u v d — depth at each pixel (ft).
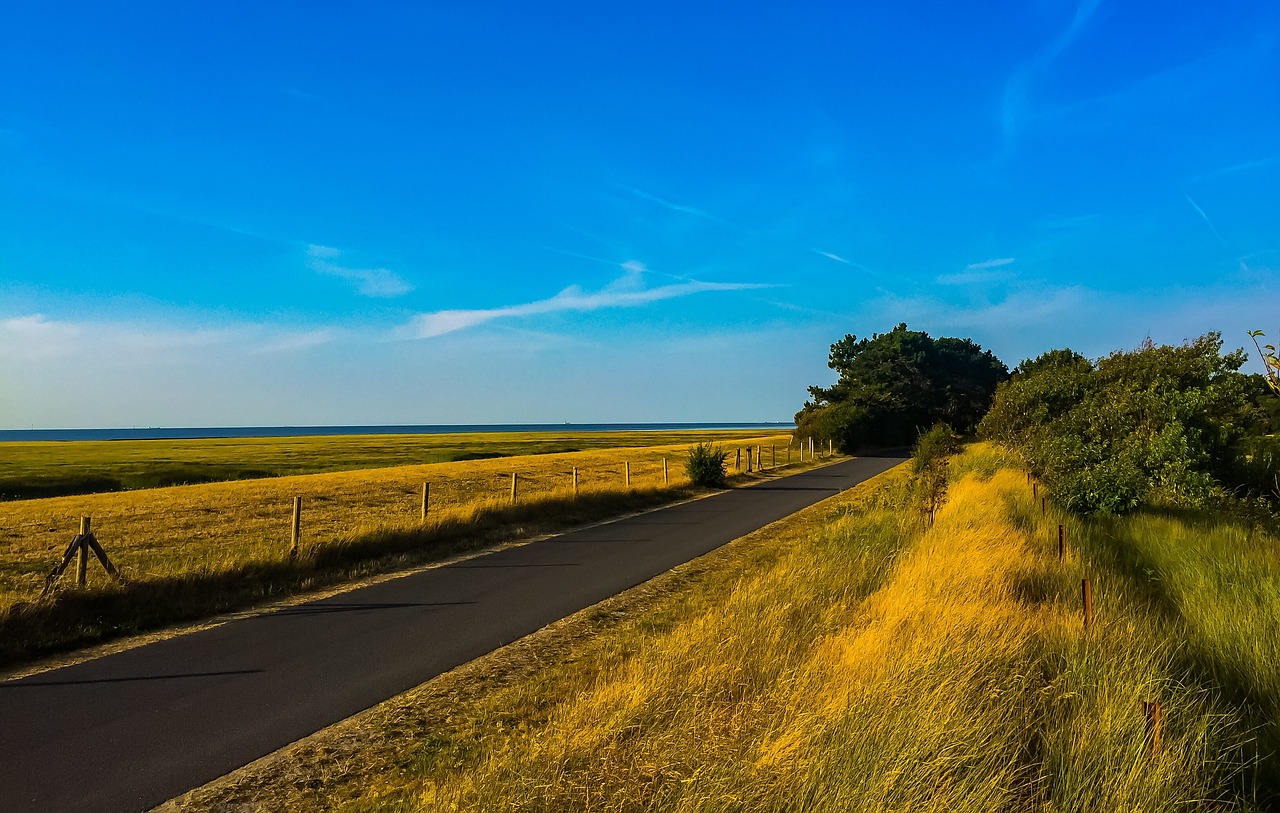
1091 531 36.04
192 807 14.25
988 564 25.13
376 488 87.97
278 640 25.86
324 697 20.13
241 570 33.86
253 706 19.49
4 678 21.85
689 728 13.85
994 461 82.38
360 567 38.63
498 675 21.84
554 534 51.44
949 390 222.28
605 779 12.53
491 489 88.84
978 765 11.87
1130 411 46.80
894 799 10.93
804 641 19.74
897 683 14.24
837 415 178.81
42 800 14.43
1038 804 11.59
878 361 219.82
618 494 67.72
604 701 16.14
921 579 23.80
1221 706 15.05
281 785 15.10
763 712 14.47
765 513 61.52
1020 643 17.38
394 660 23.41
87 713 19.04
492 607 30.50
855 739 12.34
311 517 60.75
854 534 39.78
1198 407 42.70
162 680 21.63
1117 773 11.70
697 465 85.61
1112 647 16.97
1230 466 42.83
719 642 19.52
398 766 15.89
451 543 45.93
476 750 16.29
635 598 31.73
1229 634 18.61
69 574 34.14
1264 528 35.22
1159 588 25.44
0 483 120.67
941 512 42.29
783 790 11.46
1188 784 11.64
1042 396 70.74
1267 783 12.76
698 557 41.52
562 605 30.66
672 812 11.40
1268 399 46.62
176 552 42.86
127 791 14.83
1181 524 35.63
